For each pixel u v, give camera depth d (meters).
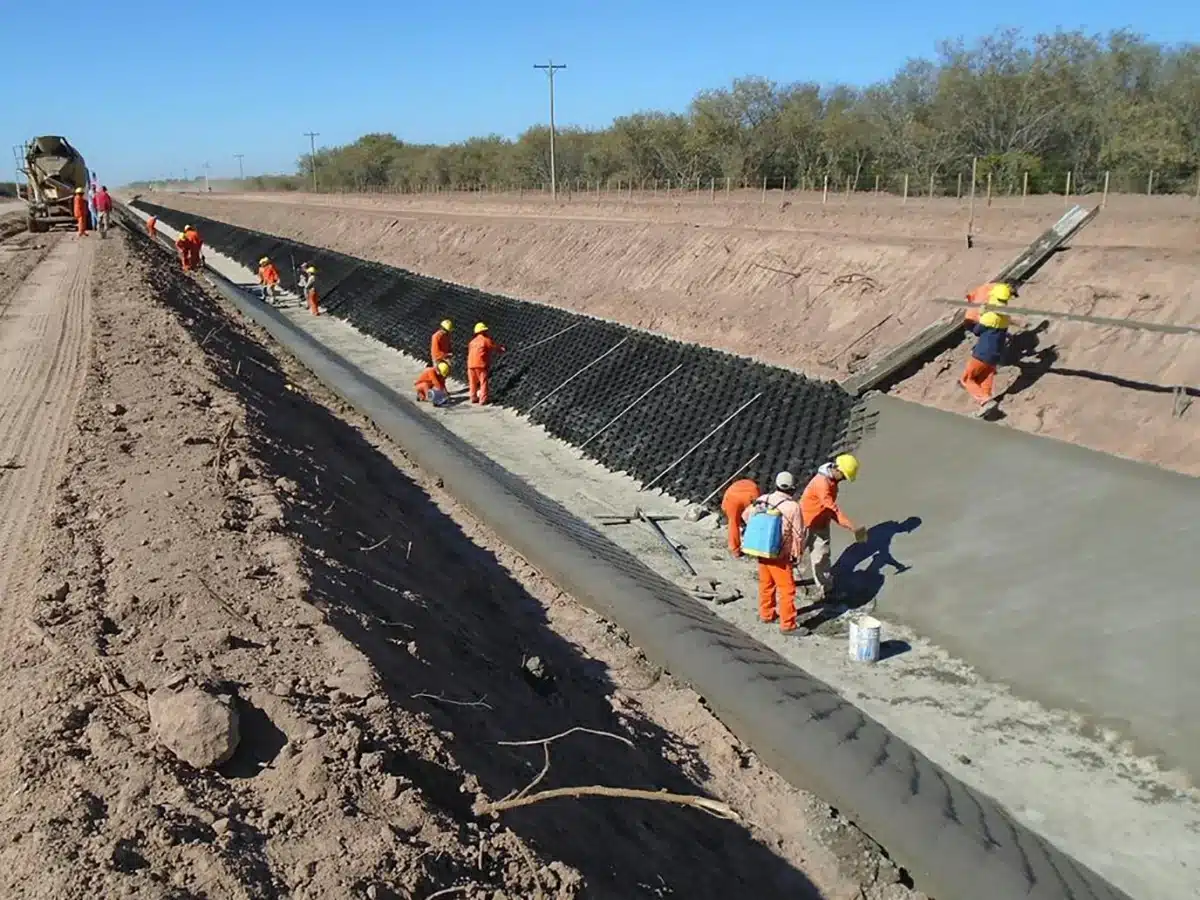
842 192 42.06
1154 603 8.58
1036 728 8.27
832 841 6.87
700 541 12.78
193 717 4.89
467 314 24.77
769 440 13.94
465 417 19.23
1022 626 9.22
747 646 9.52
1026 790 7.54
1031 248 14.80
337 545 8.57
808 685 8.82
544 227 32.75
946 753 8.02
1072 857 6.79
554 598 10.46
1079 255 14.23
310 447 12.48
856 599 10.70
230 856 4.25
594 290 26.45
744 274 21.62
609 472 15.75
